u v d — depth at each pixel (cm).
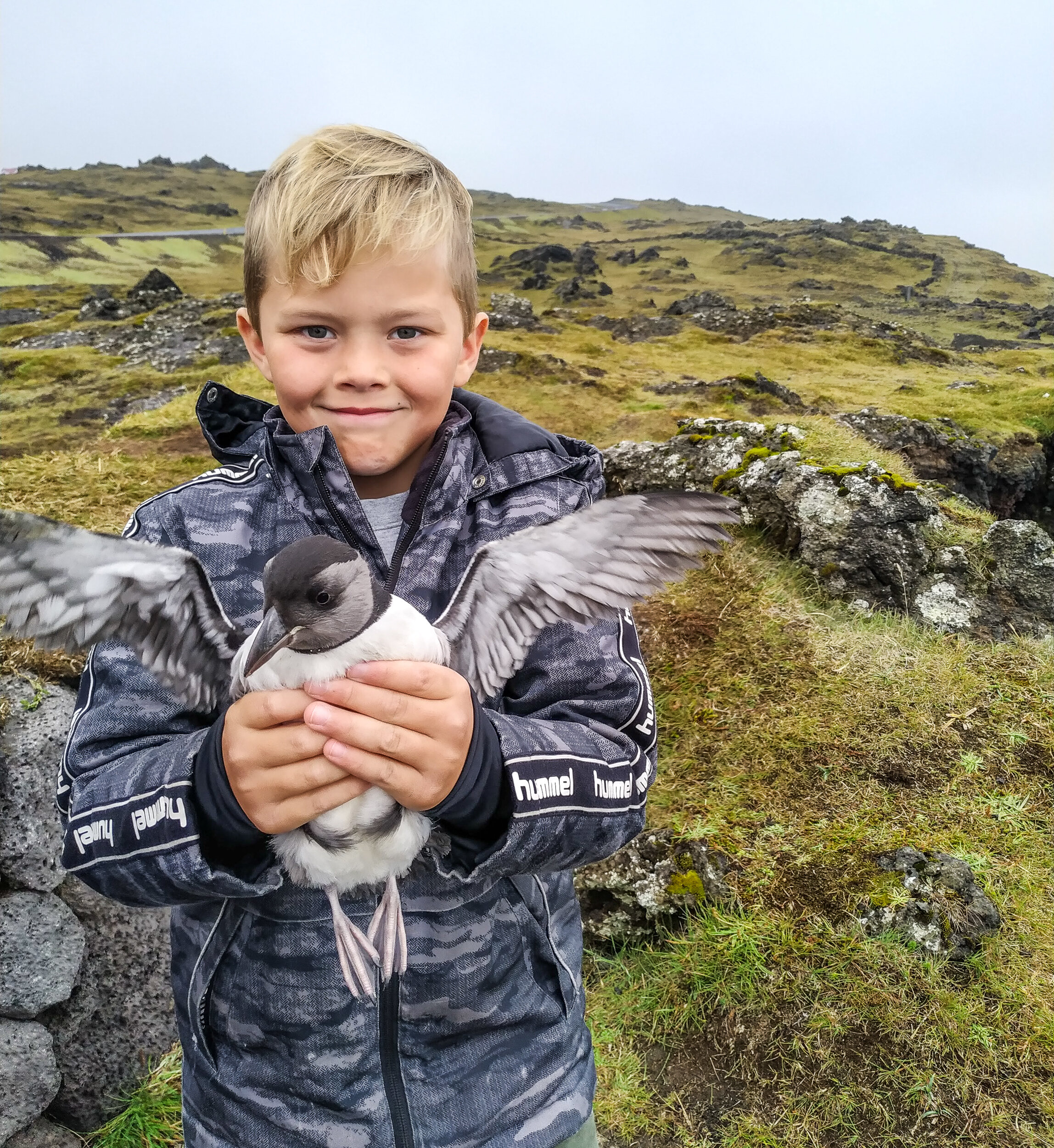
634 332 833
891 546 186
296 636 53
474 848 56
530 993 63
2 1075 97
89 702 61
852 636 168
